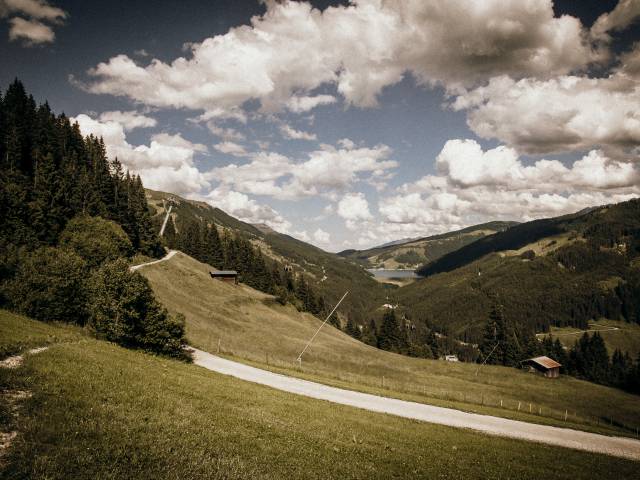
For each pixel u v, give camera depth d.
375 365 74.69
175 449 14.41
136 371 23.70
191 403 20.67
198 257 145.62
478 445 27.89
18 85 124.44
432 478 18.64
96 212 98.69
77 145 130.75
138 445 13.86
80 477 11.12
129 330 37.59
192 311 74.44
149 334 38.75
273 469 15.12
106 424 14.73
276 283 161.25
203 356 48.69
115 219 102.50
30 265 39.47
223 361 47.91
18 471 10.62
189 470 13.18
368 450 20.89
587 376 137.25
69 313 40.22
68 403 15.50
